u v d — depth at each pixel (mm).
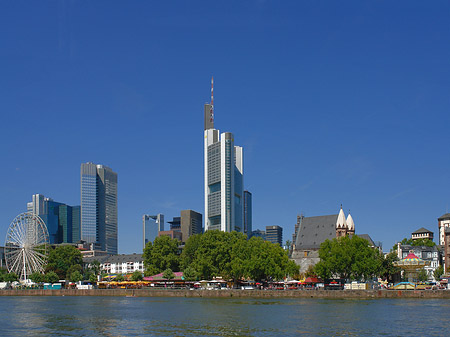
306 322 93562
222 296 181750
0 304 151125
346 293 166875
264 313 110000
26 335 81688
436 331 82062
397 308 119688
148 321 97750
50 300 173750
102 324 94312
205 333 81312
